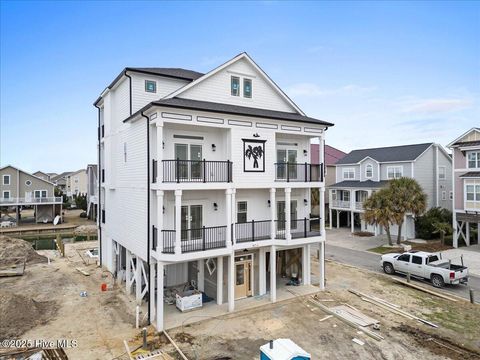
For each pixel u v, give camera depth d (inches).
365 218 1134.4
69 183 3248.0
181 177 556.4
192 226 587.8
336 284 712.4
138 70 628.7
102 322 530.3
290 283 704.4
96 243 1274.6
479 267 834.2
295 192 719.7
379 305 592.1
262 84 671.1
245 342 465.7
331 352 437.4
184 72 737.0
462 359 417.7
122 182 682.8
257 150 605.9
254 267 645.9
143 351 440.5
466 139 1043.9
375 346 451.8
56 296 651.5
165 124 547.5
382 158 1359.5
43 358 419.8
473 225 1169.4
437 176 1302.9
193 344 459.8
